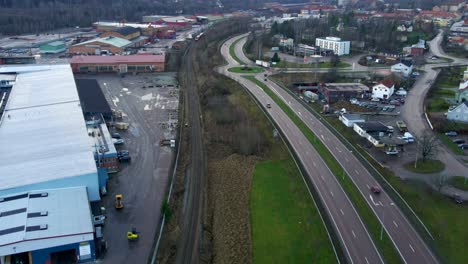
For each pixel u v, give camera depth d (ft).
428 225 171.63
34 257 151.94
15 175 187.52
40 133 235.20
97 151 227.61
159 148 259.60
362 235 164.66
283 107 324.80
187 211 194.08
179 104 345.31
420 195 194.08
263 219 183.32
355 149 246.68
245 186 212.84
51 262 155.43
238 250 163.94
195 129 294.46
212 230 181.68
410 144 254.47
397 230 167.84
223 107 323.16
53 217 164.04
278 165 234.58
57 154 208.33
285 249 161.99
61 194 180.45
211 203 201.98
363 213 179.83
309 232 170.71
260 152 252.83
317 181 207.72
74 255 160.25
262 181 216.74
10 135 232.94
